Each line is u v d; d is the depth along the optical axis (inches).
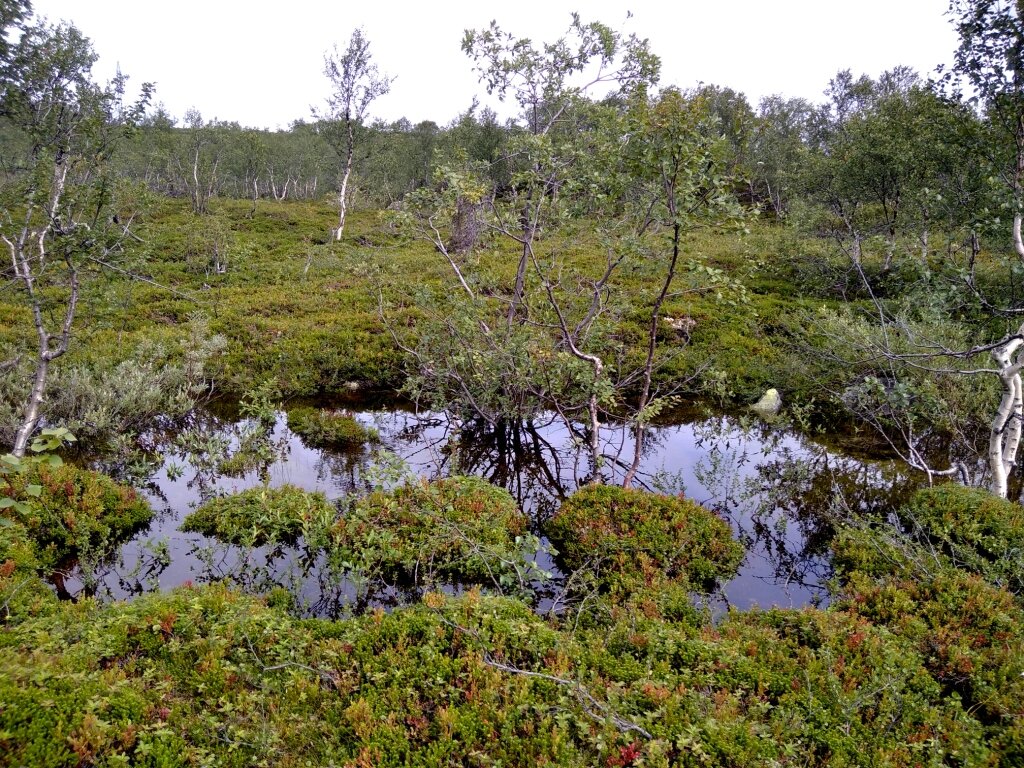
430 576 303.3
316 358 644.1
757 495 443.8
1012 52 377.7
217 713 200.8
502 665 217.0
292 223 1619.1
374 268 723.4
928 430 540.1
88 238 386.6
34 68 381.4
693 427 572.4
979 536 331.0
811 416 591.2
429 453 502.6
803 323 727.7
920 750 195.3
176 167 1990.7
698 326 742.5
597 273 847.7
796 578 340.2
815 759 191.8
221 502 368.8
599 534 337.4
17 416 438.6
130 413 490.6
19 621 236.7
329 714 203.0
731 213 352.8
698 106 340.8
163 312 764.6
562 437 541.3
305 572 321.1
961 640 245.8
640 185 409.7
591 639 248.2
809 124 1825.8
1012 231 406.9
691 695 209.2
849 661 238.4
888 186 908.6
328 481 438.9
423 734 193.3
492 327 533.3
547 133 482.9
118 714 185.5
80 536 316.8
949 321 512.1
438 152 497.4
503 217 475.8
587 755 186.9
